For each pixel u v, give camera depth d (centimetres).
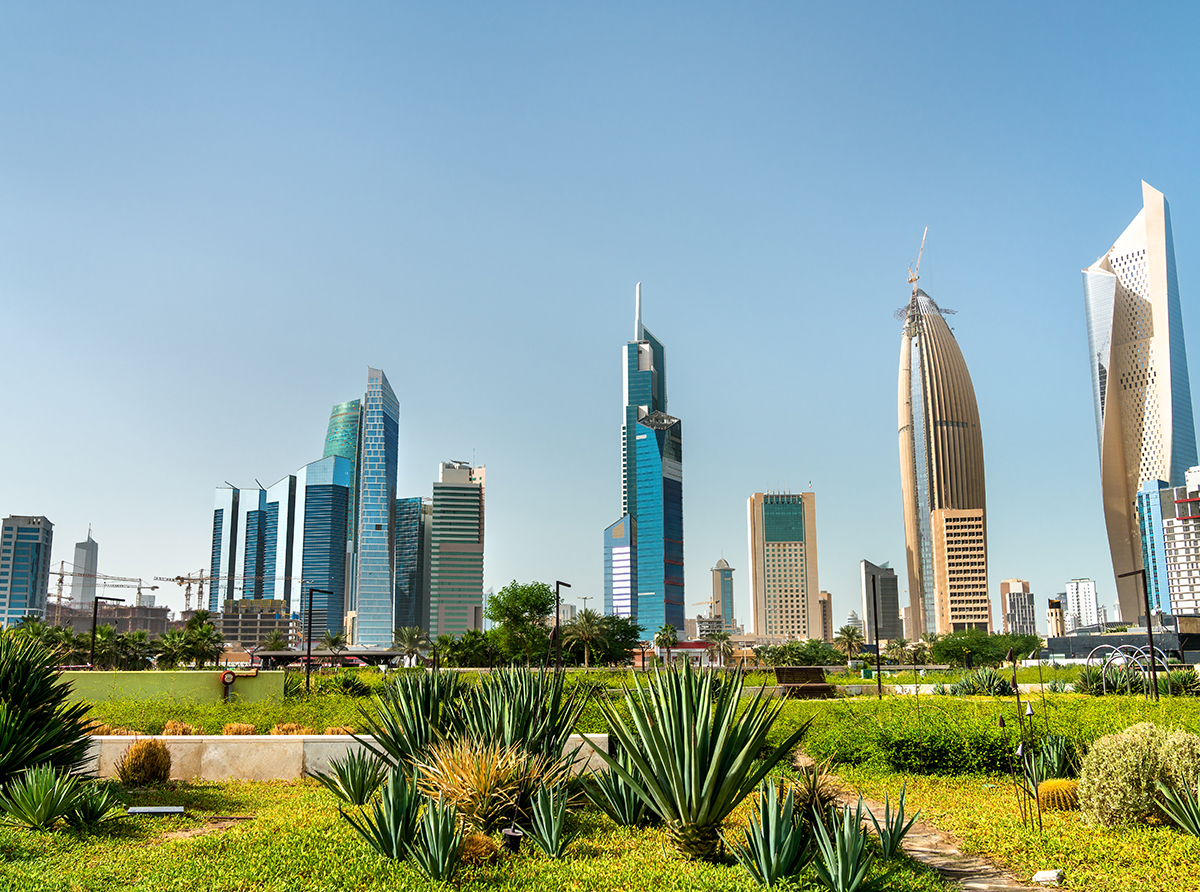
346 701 2933
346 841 1125
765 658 17925
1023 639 15850
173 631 11100
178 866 1013
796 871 982
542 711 1375
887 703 2972
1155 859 1105
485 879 986
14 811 1233
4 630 1516
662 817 1162
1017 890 1031
